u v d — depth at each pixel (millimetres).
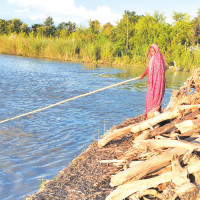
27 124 8969
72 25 54500
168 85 19812
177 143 4461
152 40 37938
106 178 4777
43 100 12711
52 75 22016
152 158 4273
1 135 7855
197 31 56562
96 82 19625
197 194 3625
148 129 5879
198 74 6566
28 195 4895
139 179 4172
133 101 13555
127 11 62562
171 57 35188
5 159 6348
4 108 10766
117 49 40719
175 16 37844
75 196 4289
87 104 12305
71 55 38938
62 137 7930
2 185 5211
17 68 25156
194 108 5527
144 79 22656
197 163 4004
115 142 6414
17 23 78875
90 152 6008
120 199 4004
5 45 43688
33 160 6359
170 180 3912
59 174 5188
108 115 10594
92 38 42406
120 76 23781
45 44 41281
